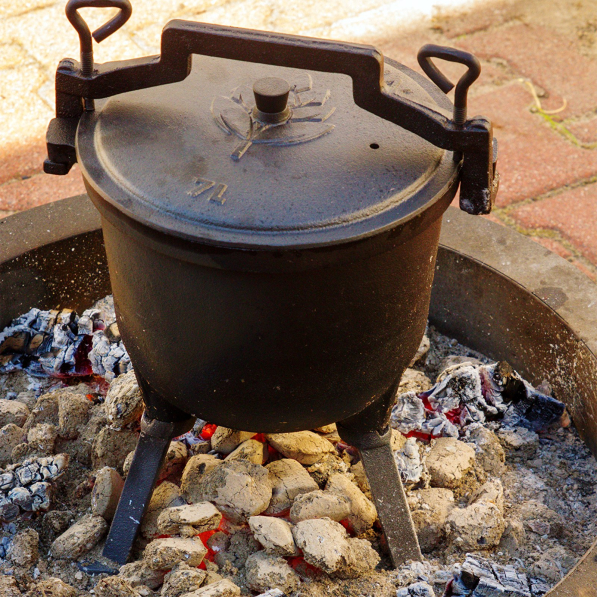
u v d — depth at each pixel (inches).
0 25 137.6
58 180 109.3
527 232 102.7
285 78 50.4
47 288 78.7
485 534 58.4
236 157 43.4
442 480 64.9
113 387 66.8
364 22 144.2
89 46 45.0
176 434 58.7
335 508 58.0
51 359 76.5
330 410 50.3
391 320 48.0
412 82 52.1
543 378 74.3
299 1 148.9
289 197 41.3
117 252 46.8
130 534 58.2
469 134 42.0
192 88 49.3
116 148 44.8
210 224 40.3
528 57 136.0
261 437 66.9
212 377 47.8
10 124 118.3
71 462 67.5
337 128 46.0
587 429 68.2
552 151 116.0
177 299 44.8
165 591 52.6
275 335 44.8
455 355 82.0
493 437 69.5
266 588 53.9
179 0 146.3
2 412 70.6
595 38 141.4
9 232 75.6
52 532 60.6
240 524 59.6
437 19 145.7
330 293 43.5
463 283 78.2
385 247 42.2
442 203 43.8
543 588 54.7
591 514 64.0
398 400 71.0
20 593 54.9
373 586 55.9
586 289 71.9
